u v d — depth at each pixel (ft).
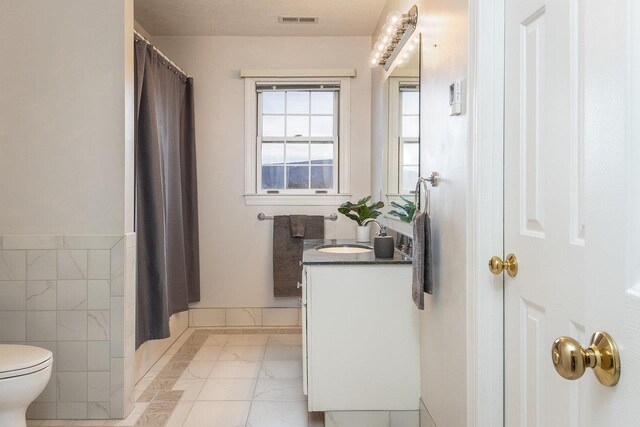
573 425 3.50
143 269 9.84
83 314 8.33
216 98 14.01
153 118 9.95
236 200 14.07
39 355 6.84
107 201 8.40
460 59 5.68
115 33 8.39
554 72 3.83
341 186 14.14
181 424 8.00
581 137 3.44
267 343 12.58
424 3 7.63
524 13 4.39
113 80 8.39
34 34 8.38
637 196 1.90
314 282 7.69
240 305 14.15
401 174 9.34
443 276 6.46
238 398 9.05
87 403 8.30
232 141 14.02
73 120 8.39
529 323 4.37
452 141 6.03
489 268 4.85
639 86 1.89
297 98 14.32
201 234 14.08
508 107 4.77
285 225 13.80
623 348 1.99
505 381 4.91
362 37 14.07
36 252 8.32
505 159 4.85
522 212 4.49
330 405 7.70
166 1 11.62
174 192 12.28
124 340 8.32
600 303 2.17
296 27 13.34
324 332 7.70
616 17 2.02
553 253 3.86
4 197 8.38
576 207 3.53
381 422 7.77
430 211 7.25
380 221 11.93
